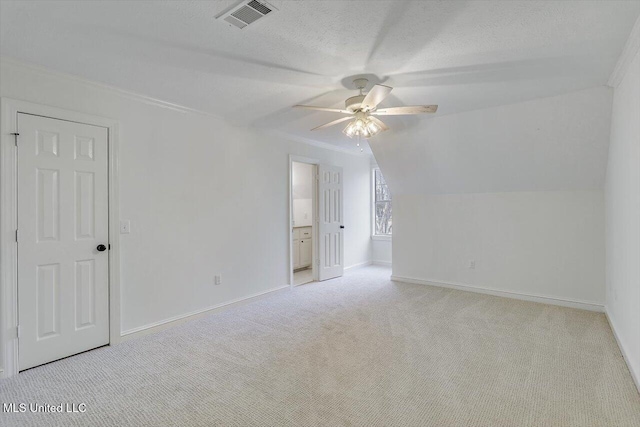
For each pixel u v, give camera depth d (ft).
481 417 6.14
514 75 8.66
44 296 8.32
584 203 12.53
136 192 10.06
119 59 7.72
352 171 20.53
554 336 9.82
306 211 21.49
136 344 9.53
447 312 12.17
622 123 8.48
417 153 14.64
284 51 7.33
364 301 13.66
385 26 6.34
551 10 5.82
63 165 8.61
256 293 13.88
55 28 6.41
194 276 11.62
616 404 6.47
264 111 11.69
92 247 9.15
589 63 7.98
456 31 6.51
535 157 12.28
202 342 9.65
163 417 6.25
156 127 10.56
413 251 16.94
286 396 6.88
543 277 13.39
